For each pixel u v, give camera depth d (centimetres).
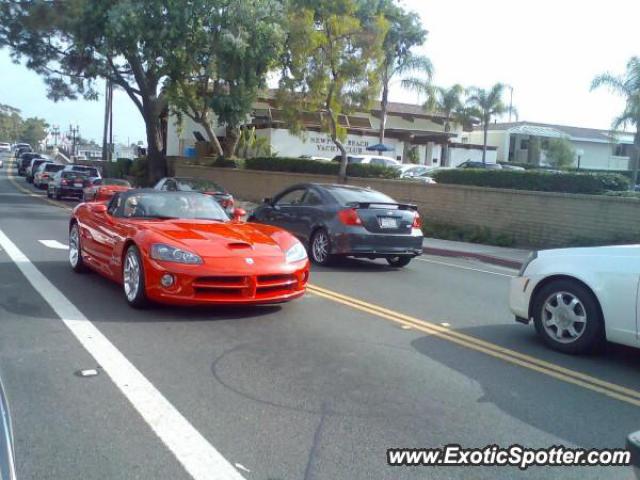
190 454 396
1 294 825
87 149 12338
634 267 592
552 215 1678
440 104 4406
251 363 575
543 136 5197
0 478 233
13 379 516
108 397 484
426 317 791
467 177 1962
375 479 376
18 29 3195
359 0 2681
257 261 728
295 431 434
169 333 664
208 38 2681
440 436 437
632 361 628
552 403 506
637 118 2772
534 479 385
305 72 2462
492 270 1309
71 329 666
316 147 4088
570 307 641
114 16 2542
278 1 2809
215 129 4262
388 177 2427
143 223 798
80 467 377
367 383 534
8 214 2005
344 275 1100
